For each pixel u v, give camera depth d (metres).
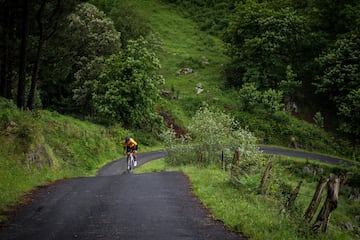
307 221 9.77
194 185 14.77
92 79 48.53
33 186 15.59
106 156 35.50
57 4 30.56
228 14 97.06
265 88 60.44
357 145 50.84
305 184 28.41
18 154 18.86
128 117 47.34
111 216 10.03
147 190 14.12
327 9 66.50
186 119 54.97
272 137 50.81
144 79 47.09
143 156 37.34
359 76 53.44
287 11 64.88
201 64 73.56
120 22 66.31
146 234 8.25
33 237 8.16
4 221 9.65
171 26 92.50
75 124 36.31
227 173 18.66
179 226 8.98
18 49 31.39
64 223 9.38
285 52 63.56
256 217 9.80
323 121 56.66
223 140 25.12
